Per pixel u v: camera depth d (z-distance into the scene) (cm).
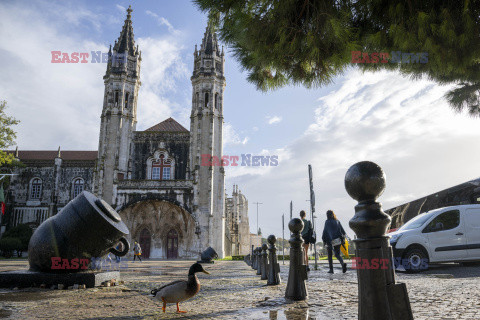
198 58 4741
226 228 5144
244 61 472
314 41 379
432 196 1277
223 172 4378
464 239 948
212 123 4412
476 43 370
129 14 4866
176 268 1416
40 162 5119
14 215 4931
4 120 3191
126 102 4569
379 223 142
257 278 805
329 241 931
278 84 473
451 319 283
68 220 586
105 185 4178
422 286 542
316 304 384
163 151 4516
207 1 405
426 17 354
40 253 581
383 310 136
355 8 402
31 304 402
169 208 4134
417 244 938
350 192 154
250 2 399
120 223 644
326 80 436
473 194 1124
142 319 312
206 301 423
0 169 5012
